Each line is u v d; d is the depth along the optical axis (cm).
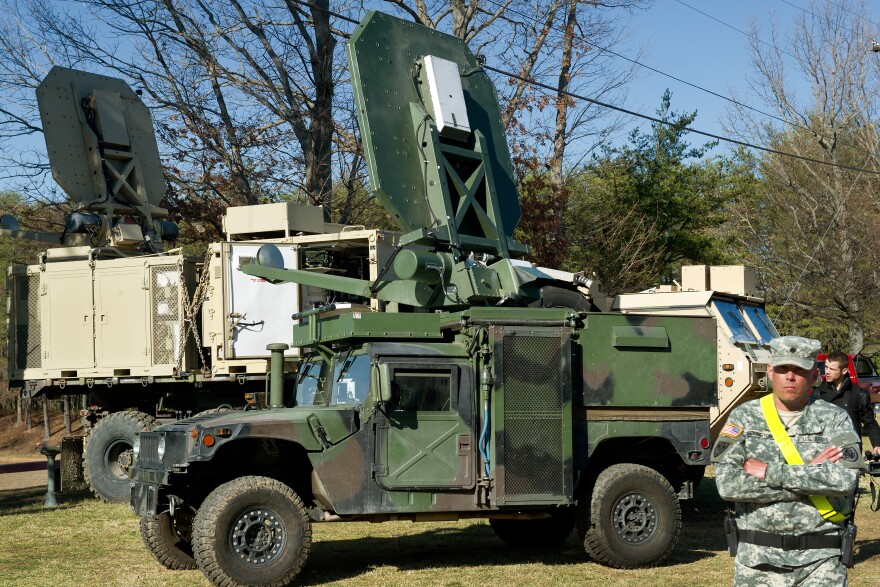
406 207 977
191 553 941
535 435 886
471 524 1208
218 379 1370
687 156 3125
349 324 878
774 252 3344
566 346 903
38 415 4900
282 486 842
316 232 1466
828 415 528
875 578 865
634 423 945
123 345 1452
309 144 2286
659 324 956
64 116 1628
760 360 1102
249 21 2259
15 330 1553
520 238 2409
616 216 2866
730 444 532
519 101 2434
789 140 3441
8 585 866
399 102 998
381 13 1008
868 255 3216
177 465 840
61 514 1309
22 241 3594
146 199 1670
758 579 526
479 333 881
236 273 1373
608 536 912
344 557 995
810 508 517
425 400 872
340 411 856
